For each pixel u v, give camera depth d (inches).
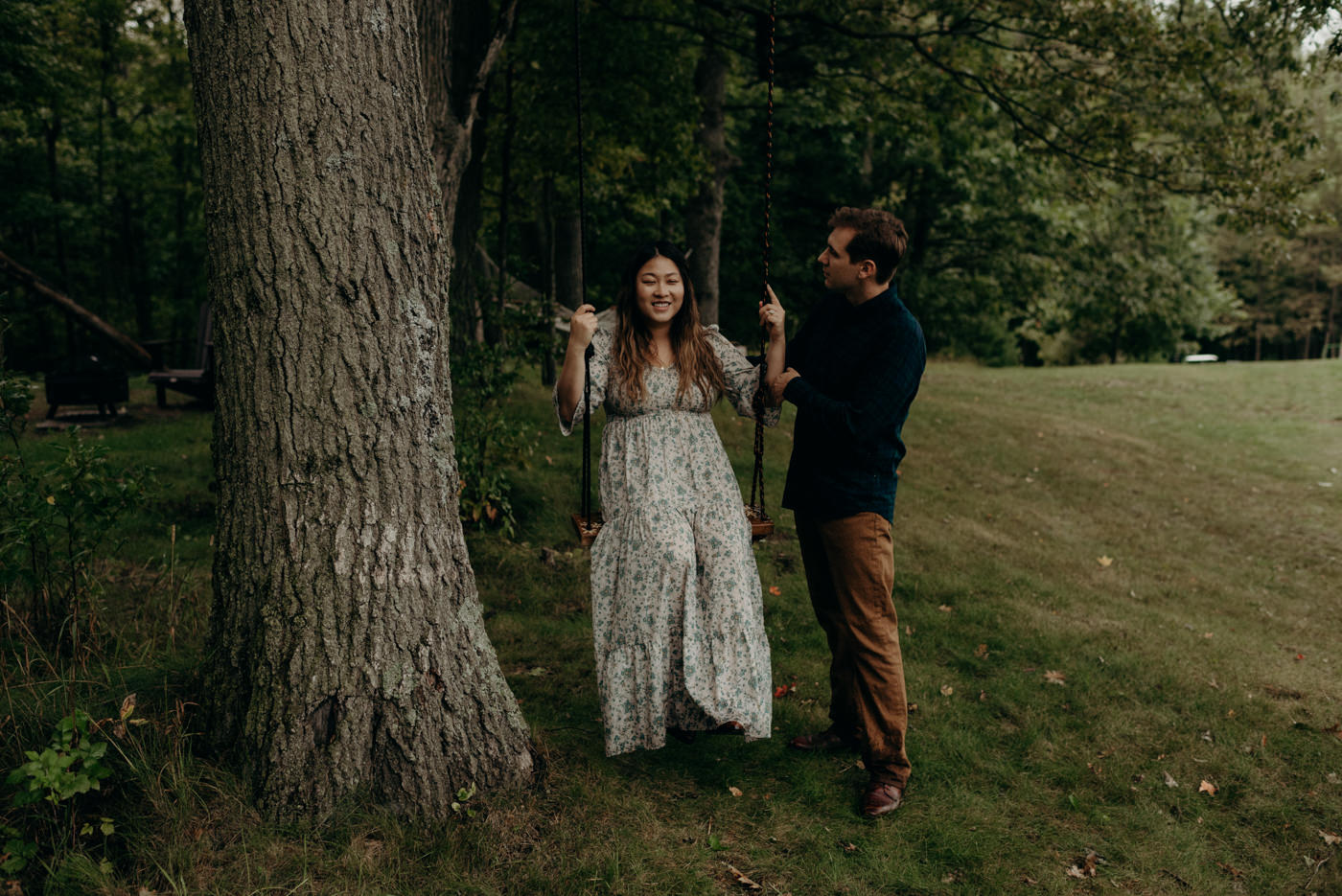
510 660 146.2
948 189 727.1
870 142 709.3
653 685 100.4
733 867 96.3
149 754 91.1
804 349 118.1
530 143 382.6
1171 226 709.3
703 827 103.2
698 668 101.9
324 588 88.4
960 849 103.7
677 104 369.4
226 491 91.0
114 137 700.0
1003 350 1010.7
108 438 276.8
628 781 109.5
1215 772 131.6
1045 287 742.5
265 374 87.1
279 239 85.5
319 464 88.0
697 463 108.6
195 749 93.8
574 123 362.6
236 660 91.4
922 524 263.9
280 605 88.3
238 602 90.9
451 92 222.5
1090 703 151.9
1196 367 781.3
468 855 90.0
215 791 88.8
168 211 798.5
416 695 92.8
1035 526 289.0
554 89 353.7
